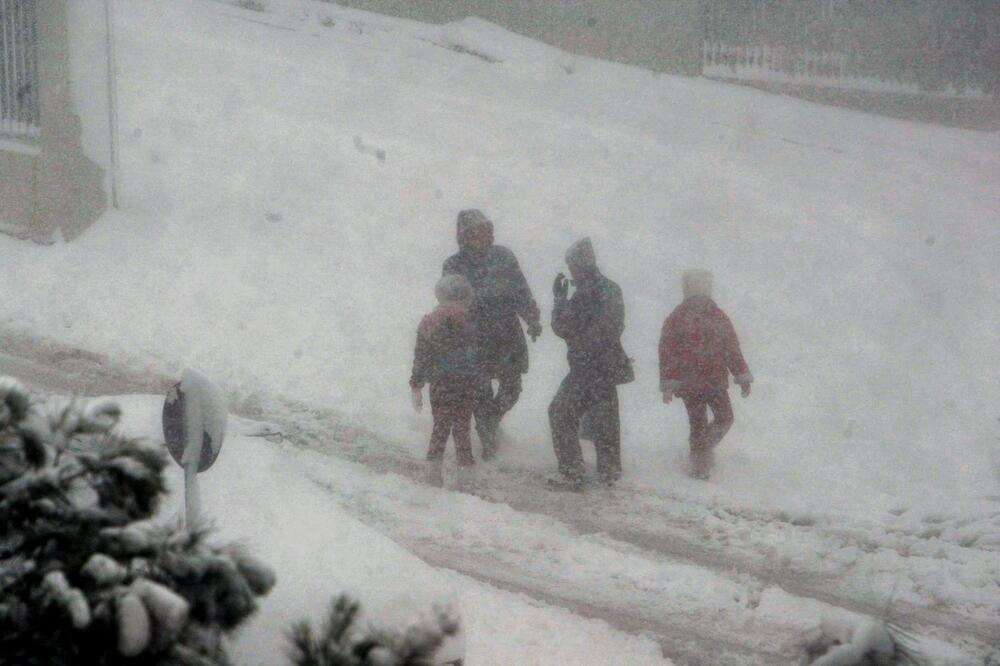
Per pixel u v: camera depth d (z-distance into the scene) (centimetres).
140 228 1872
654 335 1686
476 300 1233
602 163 2202
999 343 1722
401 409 1403
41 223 1831
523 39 2820
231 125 2198
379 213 1973
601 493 1177
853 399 1516
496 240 1928
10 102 1875
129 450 375
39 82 1823
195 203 1959
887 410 1490
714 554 1023
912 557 1017
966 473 1303
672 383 1220
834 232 2041
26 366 1403
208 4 2727
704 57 2902
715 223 2034
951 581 966
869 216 2138
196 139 2152
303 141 2167
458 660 487
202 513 524
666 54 2844
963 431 1434
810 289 1847
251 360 1509
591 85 2628
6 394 372
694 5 2827
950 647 848
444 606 353
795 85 2934
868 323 1756
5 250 1803
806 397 1514
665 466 1279
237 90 2325
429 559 975
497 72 2589
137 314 1622
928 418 1471
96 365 1436
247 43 2547
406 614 456
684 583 949
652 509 1134
